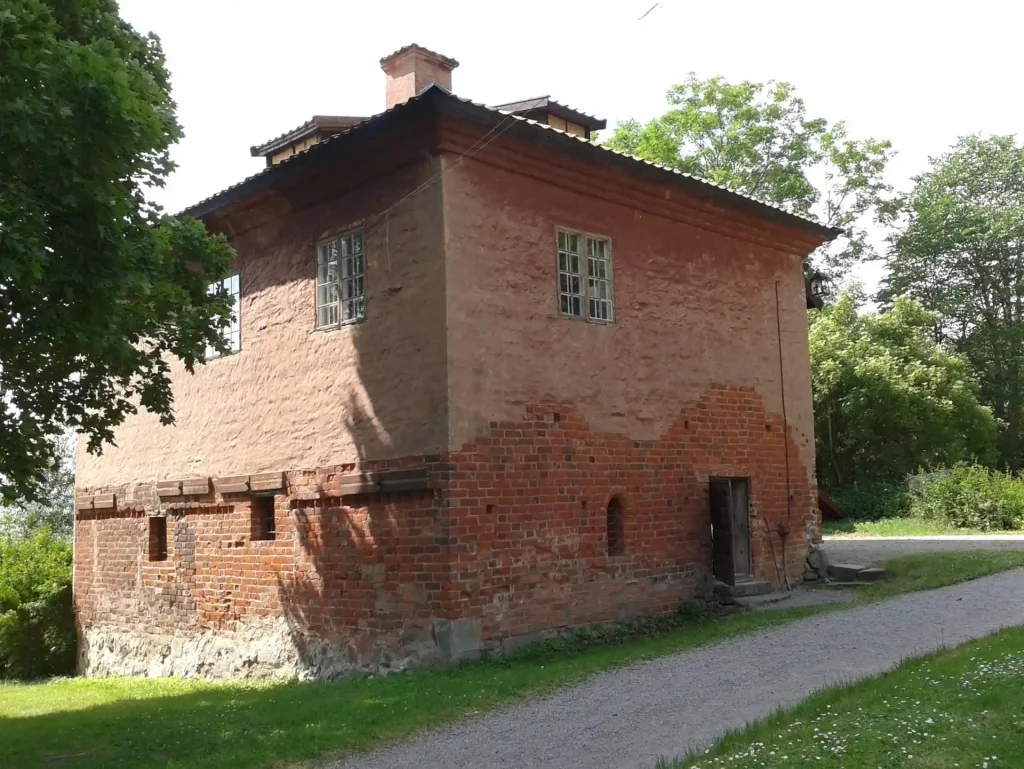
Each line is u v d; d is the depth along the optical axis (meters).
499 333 11.59
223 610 13.86
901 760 5.63
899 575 15.54
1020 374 40.00
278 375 13.36
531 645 11.39
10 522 31.33
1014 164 40.50
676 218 14.43
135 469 16.12
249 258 14.19
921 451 32.28
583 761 6.70
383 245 11.94
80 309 8.15
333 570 12.12
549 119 16.72
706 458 14.36
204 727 8.73
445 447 10.87
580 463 12.37
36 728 10.05
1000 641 9.12
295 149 17.17
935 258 41.53
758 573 15.02
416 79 14.80
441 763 6.94
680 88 35.25
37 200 7.70
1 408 9.28
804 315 16.88
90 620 17.03
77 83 7.65
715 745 6.52
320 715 8.62
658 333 13.87
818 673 8.89
